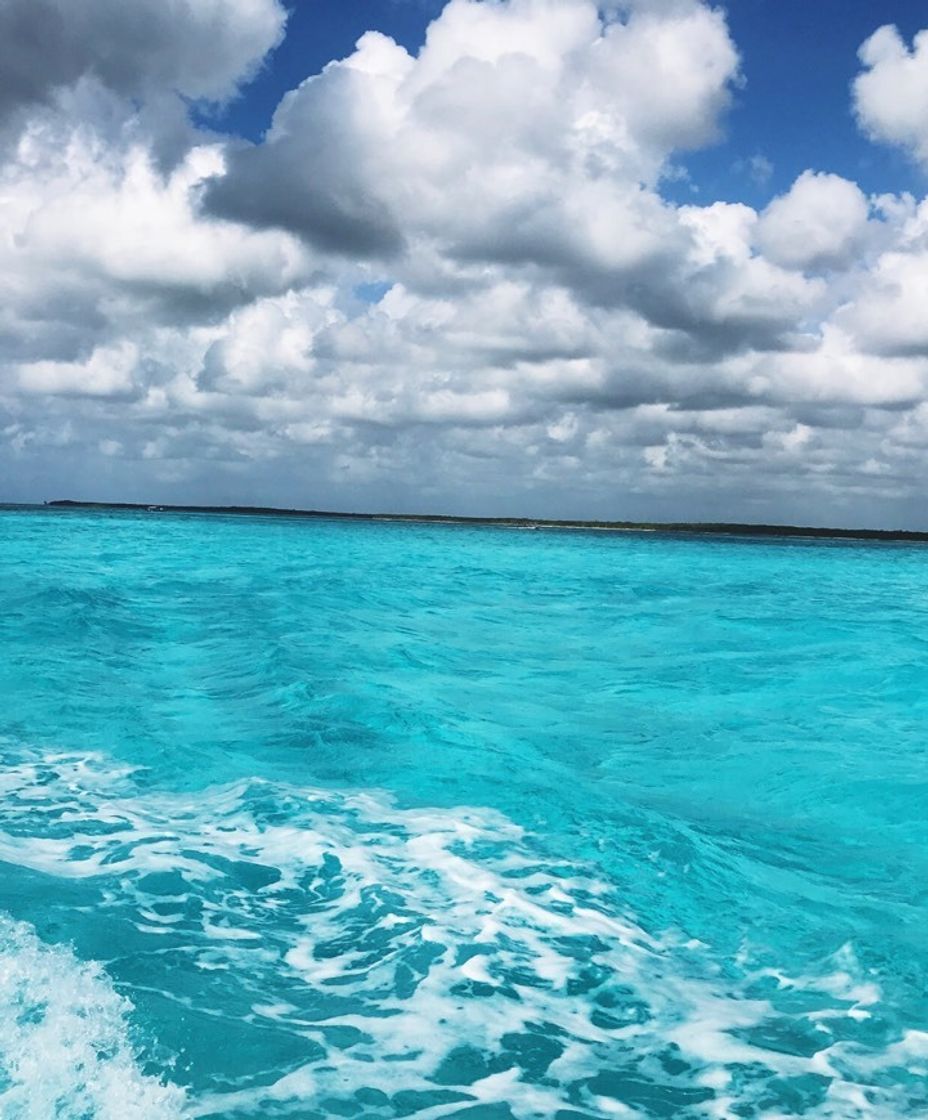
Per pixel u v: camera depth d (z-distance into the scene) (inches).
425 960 191.9
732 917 223.9
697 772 362.3
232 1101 141.5
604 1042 165.0
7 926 190.1
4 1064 141.3
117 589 910.4
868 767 371.6
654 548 2947.8
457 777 331.0
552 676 565.0
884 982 192.1
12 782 301.3
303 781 319.3
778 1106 147.6
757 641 728.3
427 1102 144.9
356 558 1737.2
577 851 261.4
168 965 182.2
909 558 2997.0
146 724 388.8
